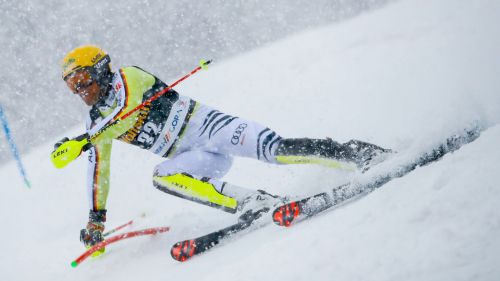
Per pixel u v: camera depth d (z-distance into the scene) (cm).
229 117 1358
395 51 2403
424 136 1189
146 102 1277
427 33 2492
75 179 2264
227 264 1064
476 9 2558
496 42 2005
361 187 1177
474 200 826
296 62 2831
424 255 755
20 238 1867
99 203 1409
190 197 1295
